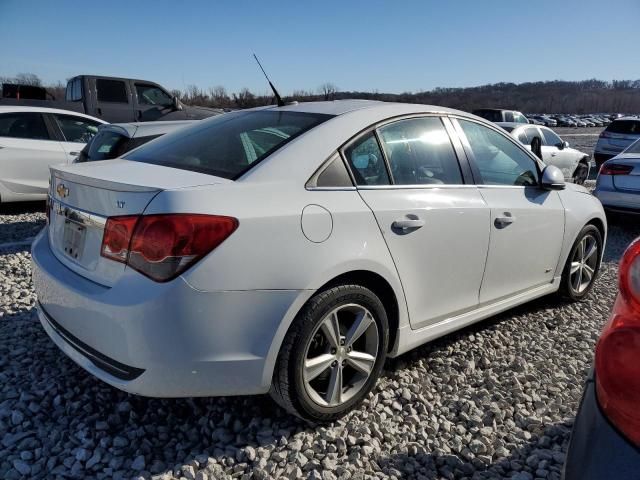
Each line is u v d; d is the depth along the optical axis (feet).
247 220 7.16
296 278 7.44
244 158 8.35
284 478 7.30
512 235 11.13
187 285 6.77
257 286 7.18
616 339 4.59
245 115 10.47
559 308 14.02
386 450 8.04
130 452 7.74
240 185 7.54
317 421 8.29
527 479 7.46
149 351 6.82
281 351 7.61
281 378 7.70
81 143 26.71
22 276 15.26
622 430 4.39
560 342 12.00
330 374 8.34
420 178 9.68
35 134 25.41
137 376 6.98
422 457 7.86
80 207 7.91
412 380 9.97
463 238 9.95
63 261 8.34
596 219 14.30
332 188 8.29
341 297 8.01
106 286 7.30
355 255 8.04
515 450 8.18
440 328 10.11
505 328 12.62
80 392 9.14
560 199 12.81
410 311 9.31
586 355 11.42
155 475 7.27
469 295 10.52
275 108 10.49
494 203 10.68
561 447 8.22
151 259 6.79
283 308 7.39
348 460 7.73
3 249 18.48
